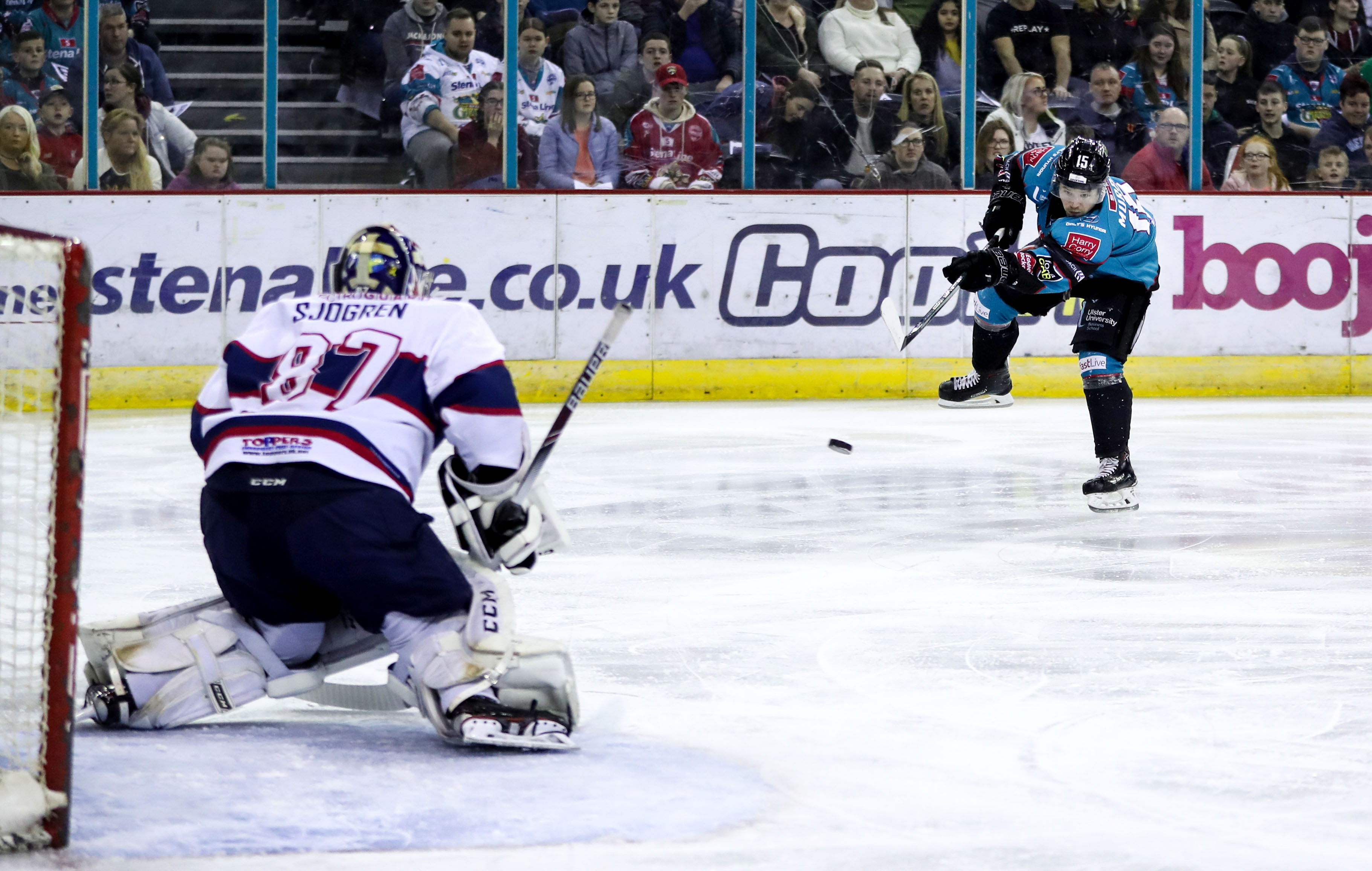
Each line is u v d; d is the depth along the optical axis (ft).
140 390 108.58
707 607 43.21
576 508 62.23
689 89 115.34
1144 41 118.52
